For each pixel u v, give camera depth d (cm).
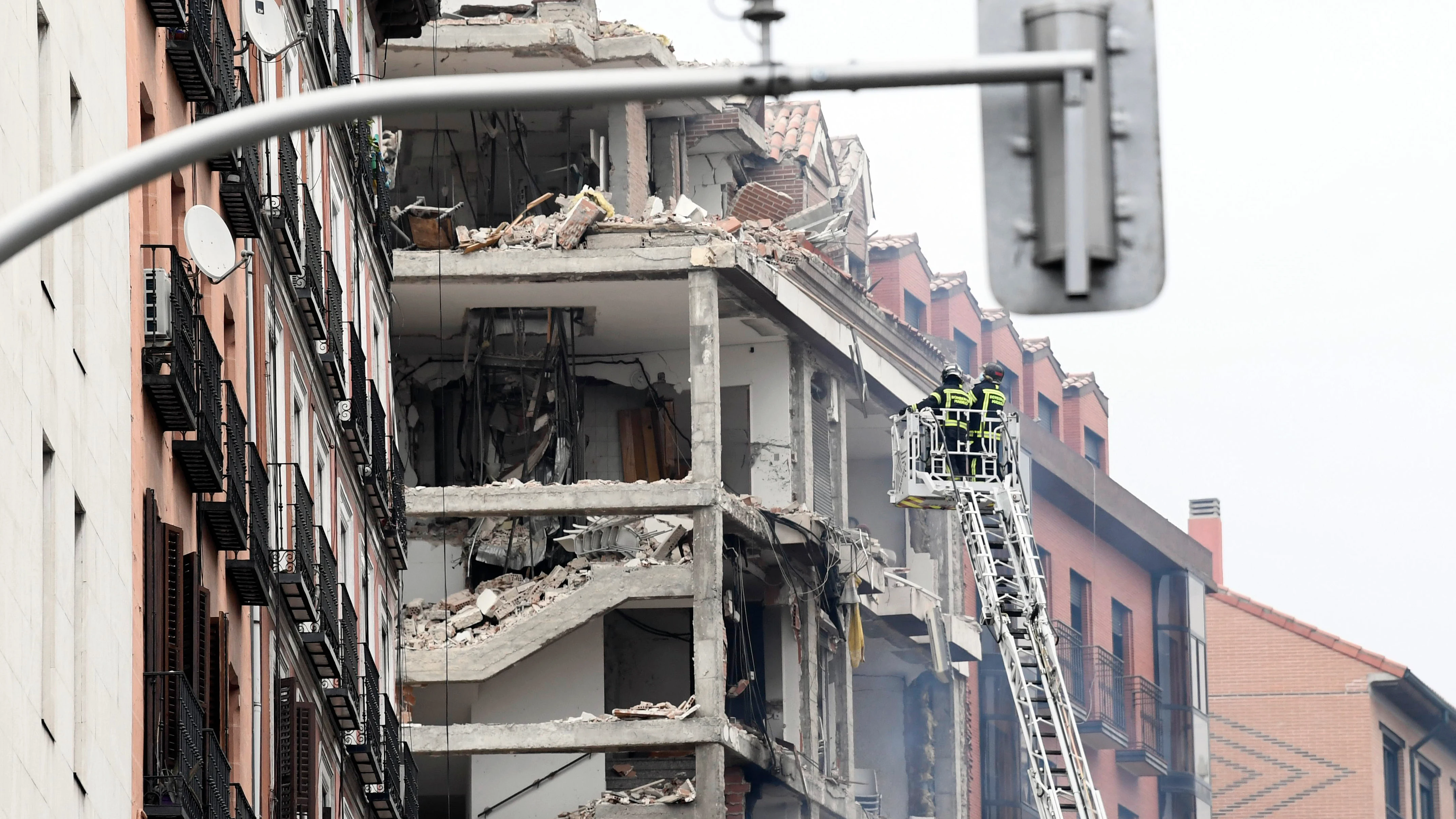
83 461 4581
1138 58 2219
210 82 5669
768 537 11481
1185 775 15712
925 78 2228
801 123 13525
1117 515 15138
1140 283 2202
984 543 9000
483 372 11762
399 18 9975
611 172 12181
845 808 12088
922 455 9150
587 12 12175
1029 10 2231
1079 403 15938
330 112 2273
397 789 9269
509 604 11275
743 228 11906
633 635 11831
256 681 6462
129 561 4941
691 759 11506
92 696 4572
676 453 12088
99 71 4800
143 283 5191
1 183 4034
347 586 8469
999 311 15000
